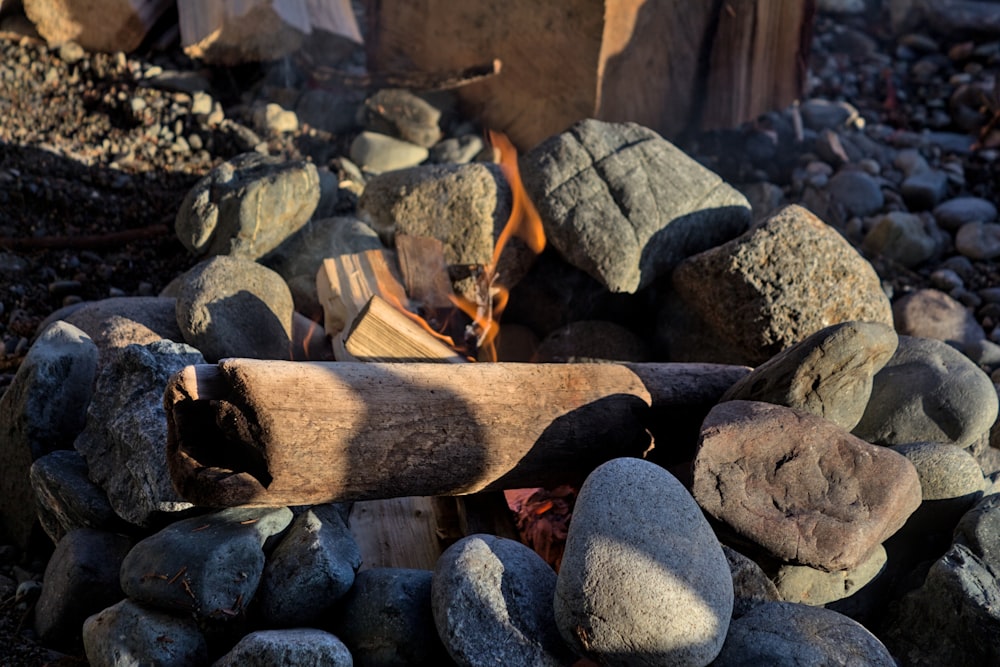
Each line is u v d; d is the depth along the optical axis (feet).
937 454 4.23
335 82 6.56
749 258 4.75
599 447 4.09
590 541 3.52
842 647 3.55
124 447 4.02
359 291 4.78
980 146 7.05
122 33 6.48
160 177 6.02
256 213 5.05
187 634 3.63
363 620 3.68
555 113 6.14
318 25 6.63
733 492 3.84
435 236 5.17
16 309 5.29
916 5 8.29
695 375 4.32
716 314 4.85
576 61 5.94
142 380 4.12
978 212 6.37
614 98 6.06
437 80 6.40
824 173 6.66
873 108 7.55
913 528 4.25
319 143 6.33
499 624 3.55
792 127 7.00
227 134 6.25
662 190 5.11
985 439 4.68
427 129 6.34
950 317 5.61
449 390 3.90
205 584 3.61
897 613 4.03
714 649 3.47
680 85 6.44
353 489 3.80
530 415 3.99
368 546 4.23
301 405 3.69
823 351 4.05
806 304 4.71
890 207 6.45
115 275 5.56
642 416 4.21
